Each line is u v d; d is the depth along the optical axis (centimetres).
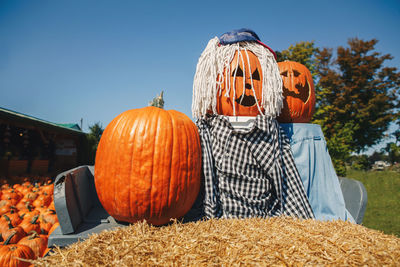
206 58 263
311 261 138
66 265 128
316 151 285
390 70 1905
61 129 1107
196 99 267
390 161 2295
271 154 238
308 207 244
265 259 137
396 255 150
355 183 284
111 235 162
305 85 329
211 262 133
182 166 212
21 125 879
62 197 197
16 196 463
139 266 127
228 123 239
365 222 542
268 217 217
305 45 1217
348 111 1789
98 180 219
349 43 1998
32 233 262
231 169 232
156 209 207
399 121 2264
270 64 268
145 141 207
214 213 227
